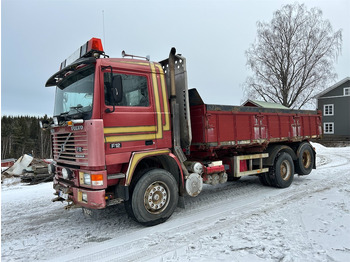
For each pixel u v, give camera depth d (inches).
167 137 189.6
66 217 207.2
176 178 197.3
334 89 1305.4
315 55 1039.0
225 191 274.8
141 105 177.5
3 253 145.4
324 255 122.7
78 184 165.8
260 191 270.4
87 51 166.2
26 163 456.8
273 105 379.6
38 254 143.2
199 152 234.2
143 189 169.5
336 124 1300.4
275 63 1079.6
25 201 262.5
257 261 121.0
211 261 123.0
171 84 193.8
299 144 326.3
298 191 262.4
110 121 159.8
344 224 158.1
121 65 170.1
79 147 160.6
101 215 207.2
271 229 160.1
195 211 208.4
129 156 167.3
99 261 132.3
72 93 181.5
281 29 1065.5
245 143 245.3
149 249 142.4
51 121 205.3
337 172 365.4
